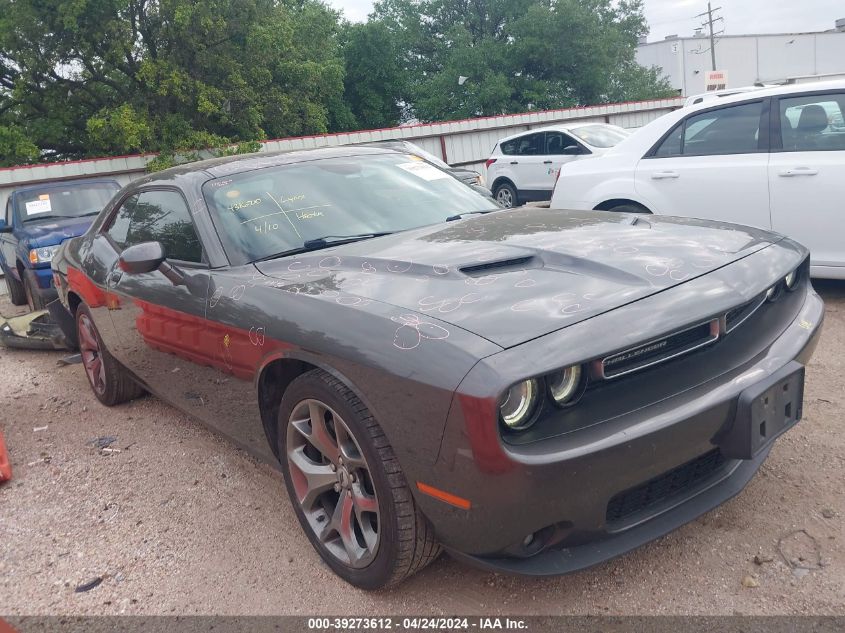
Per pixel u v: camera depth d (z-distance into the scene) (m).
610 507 2.22
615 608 2.36
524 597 2.46
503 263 2.61
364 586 2.53
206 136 19.84
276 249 3.13
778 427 2.38
